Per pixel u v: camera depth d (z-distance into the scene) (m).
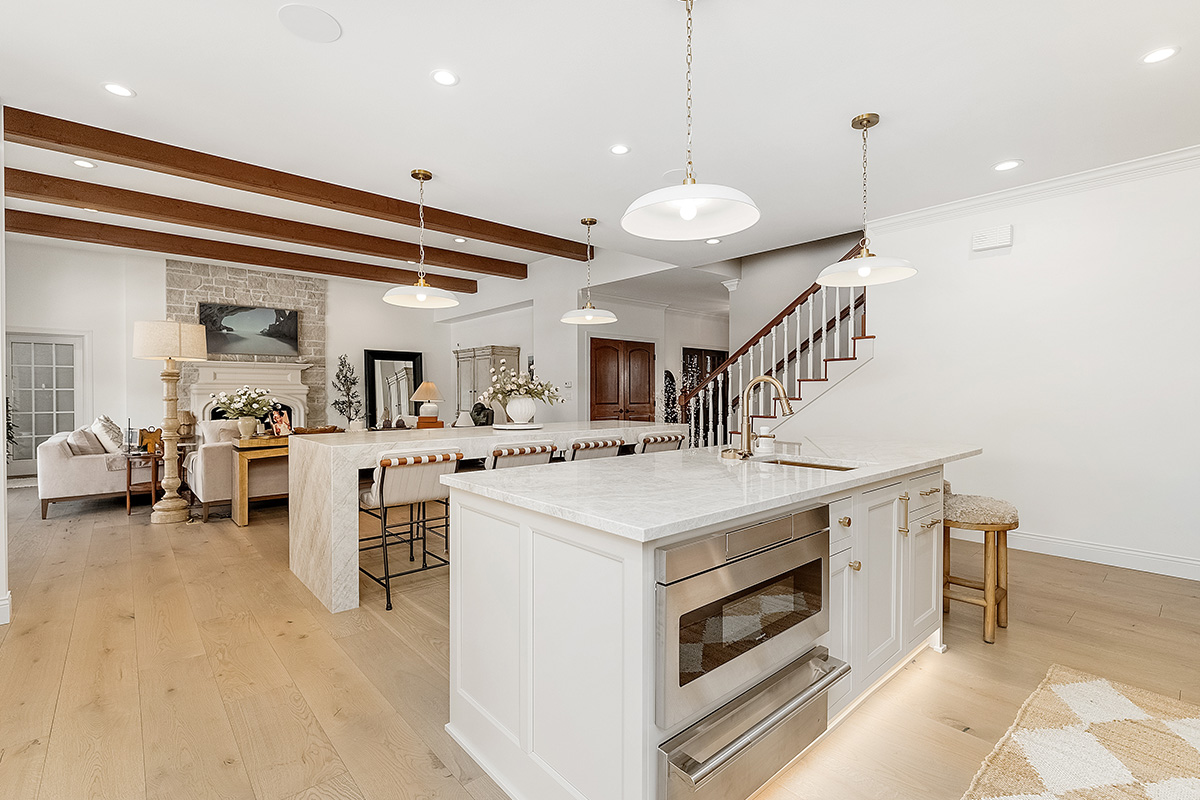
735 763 1.44
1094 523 3.72
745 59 2.44
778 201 4.19
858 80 2.60
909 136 3.16
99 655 2.46
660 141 3.26
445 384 10.59
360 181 3.91
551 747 1.54
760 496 1.61
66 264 7.14
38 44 2.34
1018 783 1.65
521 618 1.64
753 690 1.56
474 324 10.21
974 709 2.06
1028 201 3.92
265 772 1.72
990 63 2.45
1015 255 3.99
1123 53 2.36
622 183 3.94
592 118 2.99
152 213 5.08
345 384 9.25
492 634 1.76
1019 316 3.98
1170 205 3.40
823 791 1.64
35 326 6.96
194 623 2.83
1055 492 3.87
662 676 1.29
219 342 8.13
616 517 1.34
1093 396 3.70
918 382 4.46
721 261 6.49
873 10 2.11
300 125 3.07
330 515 3.01
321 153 3.45
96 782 1.65
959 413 4.26
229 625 2.81
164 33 2.27
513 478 1.96
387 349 9.84
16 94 2.75
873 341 4.71
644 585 1.28
